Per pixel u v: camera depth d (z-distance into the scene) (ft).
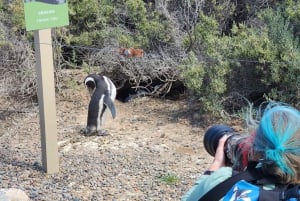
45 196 17.03
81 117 25.75
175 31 28.17
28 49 27.68
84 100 27.84
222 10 28.78
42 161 19.25
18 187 17.76
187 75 24.30
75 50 30.04
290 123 6.14
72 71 29.89
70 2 29.86
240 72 24.57
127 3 28.50
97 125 23.17
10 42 26.91
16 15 27.81
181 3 29.73
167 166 19.45
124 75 28.81
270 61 23.25
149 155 20.80
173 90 28.94
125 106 27.48
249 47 23.84
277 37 24.00
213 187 6.31
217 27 27.17
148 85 28.30
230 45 24.63
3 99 28.25
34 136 23.70
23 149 21.89
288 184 6.05
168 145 21.98
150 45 28.43
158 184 17.70
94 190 17.46
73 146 22.15
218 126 7.83
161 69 27.40
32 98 28.12
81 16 30.17
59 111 26.50
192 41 26.89
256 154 6.23
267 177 6.11
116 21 30.50
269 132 6.11
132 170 19.11
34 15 17.79
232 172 6.48
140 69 27.55
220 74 23.81
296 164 5.99
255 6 29.12
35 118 26.18
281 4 27.96
